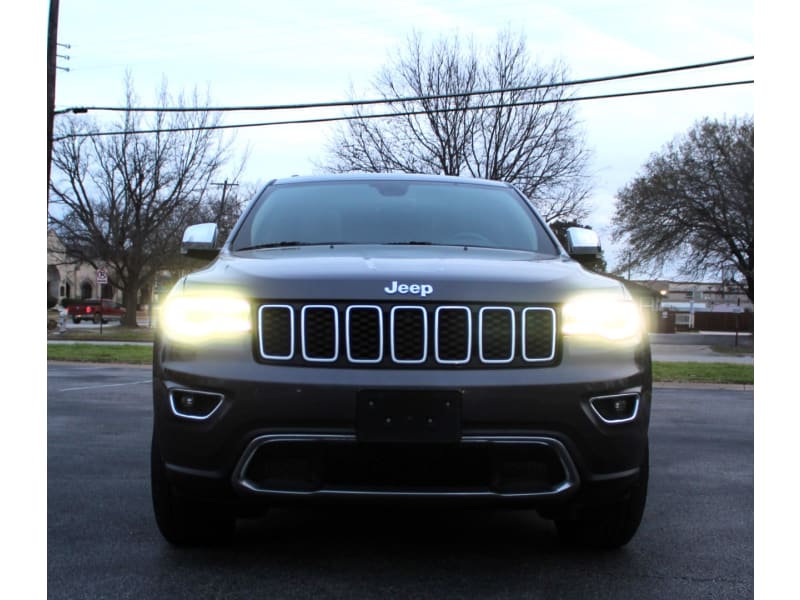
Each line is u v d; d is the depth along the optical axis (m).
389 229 3.86
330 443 2.68
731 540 3.56
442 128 28.69
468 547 3.41
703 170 35.41
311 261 3.12
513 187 4.62
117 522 3.73
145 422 7.23
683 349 29.92
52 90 14.80
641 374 2.95
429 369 2.75
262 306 2.81
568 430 2.74
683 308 64.44
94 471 4.96
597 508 3.21
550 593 2.84
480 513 4.03
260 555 3.25
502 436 2.69
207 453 2.74
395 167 29.02
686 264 36.59
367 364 2.75
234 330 2.81
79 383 11.43
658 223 36.06
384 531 3.66
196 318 2.86
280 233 3.86
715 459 5.74
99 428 6.86
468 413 2.68
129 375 13.06
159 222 34.44
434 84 28.42
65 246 35.16
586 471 2.77
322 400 2.68
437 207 4.11
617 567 3.15
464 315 2.80
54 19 14.84
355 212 4.02
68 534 3.52
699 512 4.10
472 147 28.83
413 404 2.68
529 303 2.85
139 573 3.00
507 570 3.10
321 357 2.76
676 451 6.10
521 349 2.81
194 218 35.09
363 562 3.17
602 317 2.91
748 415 8.53
